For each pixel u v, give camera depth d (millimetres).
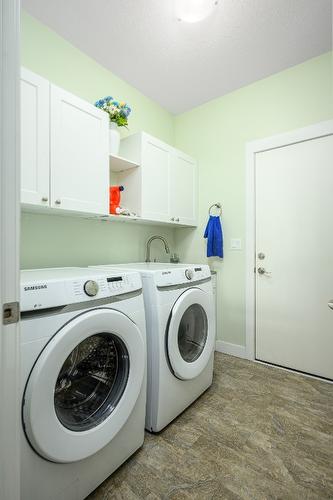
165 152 2283
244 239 2385
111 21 1674
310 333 2064
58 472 910
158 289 1381
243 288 2395
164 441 1342
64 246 1852
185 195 2521
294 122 2107
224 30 1739
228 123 2479
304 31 1745
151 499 1039
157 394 1367
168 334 1392
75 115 1529
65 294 932
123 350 1155
